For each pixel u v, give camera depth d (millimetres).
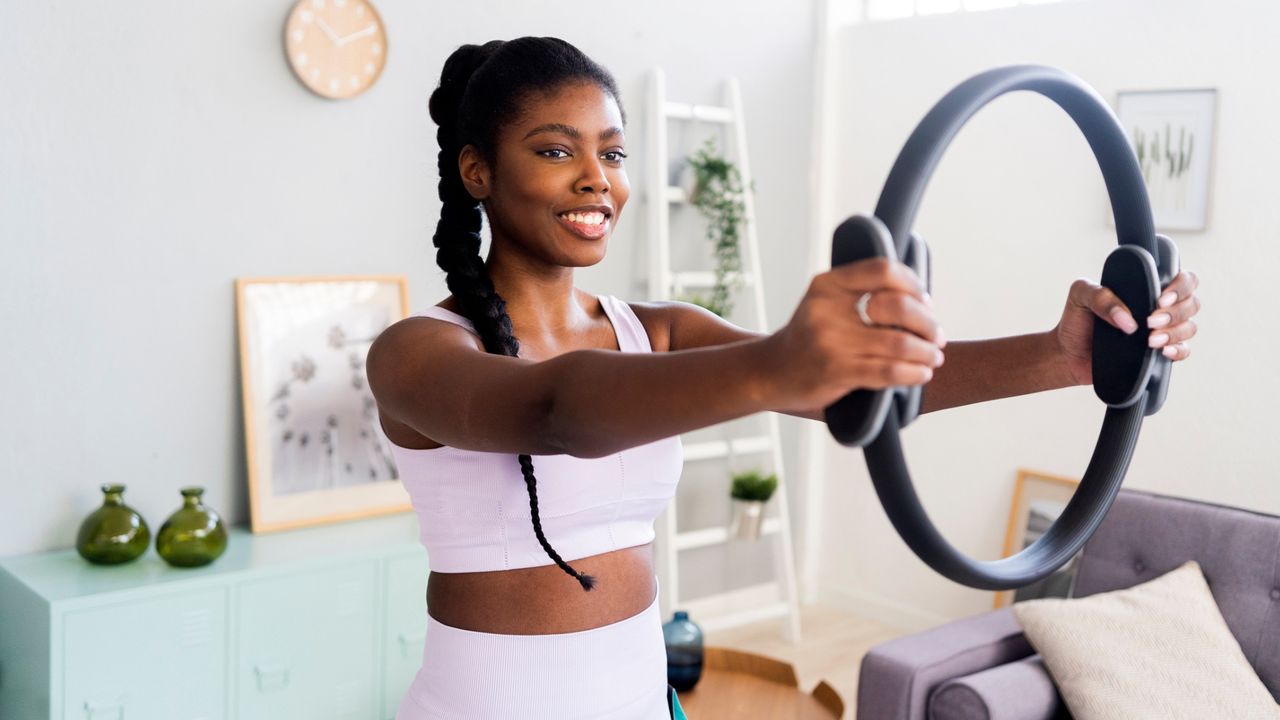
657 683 1143
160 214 2861
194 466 2965
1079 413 3639
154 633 2457
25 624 2475
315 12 3045
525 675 1059
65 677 2348
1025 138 3730
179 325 2912
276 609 2639
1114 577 2582
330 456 3113
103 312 2799
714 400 585
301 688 2686
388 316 3238
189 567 2605
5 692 2615
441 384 792
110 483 2838
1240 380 3277
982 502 3916
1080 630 2328
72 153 2725
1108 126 778
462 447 794
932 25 4008
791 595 4090
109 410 2826
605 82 1048
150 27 2803
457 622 1073
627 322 1197
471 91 1057
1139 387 809
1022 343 917
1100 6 3535
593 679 1077
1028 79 681
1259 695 2207
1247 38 3215
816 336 523
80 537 2619
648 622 1138
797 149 4379
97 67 2740
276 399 3025
